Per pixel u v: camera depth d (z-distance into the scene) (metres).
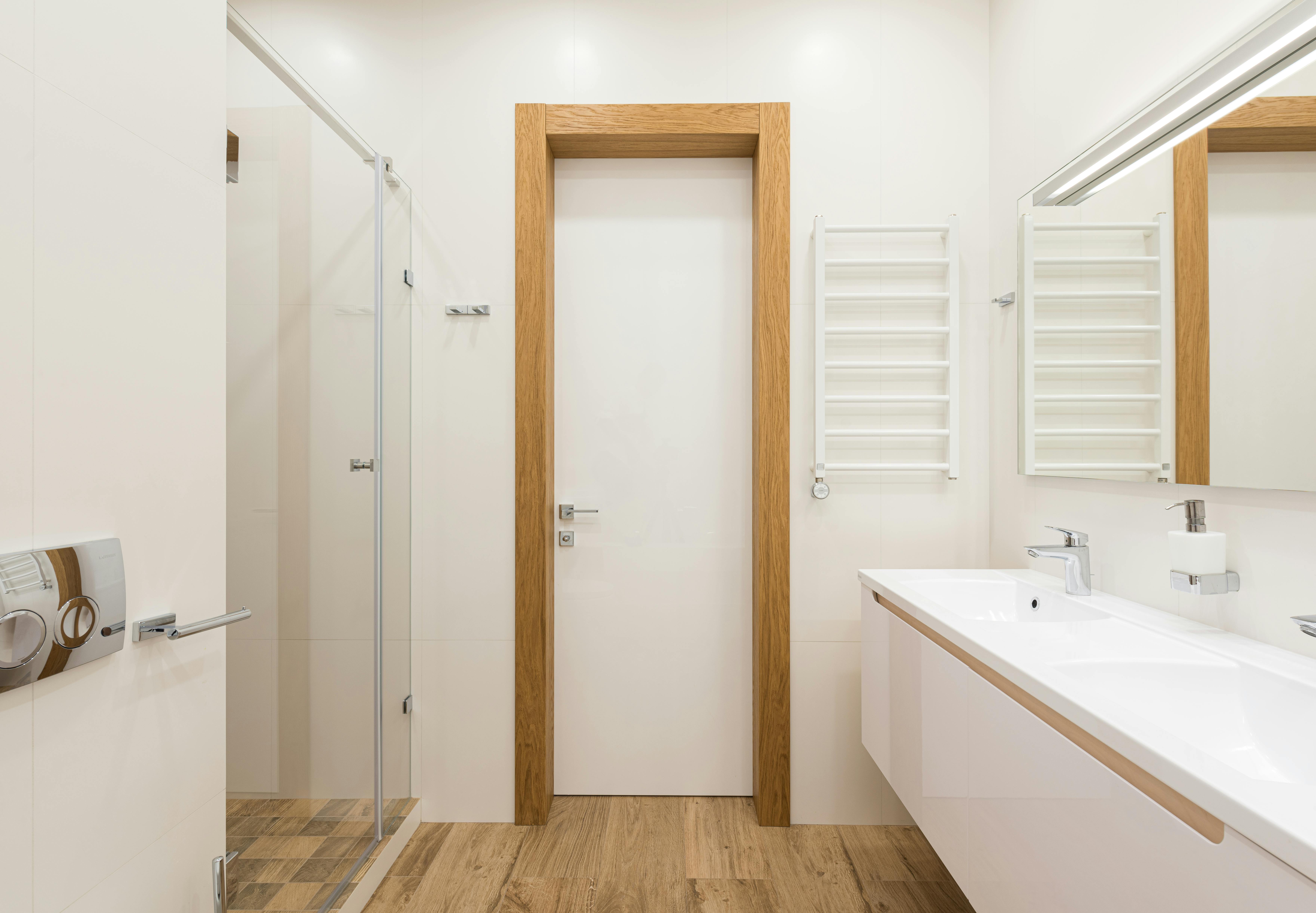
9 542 0.70
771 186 1.96
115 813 0.85
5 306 0.70
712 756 2.12
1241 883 0.61
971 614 1.65
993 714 1.11
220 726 1.06
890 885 1.70
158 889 0.93
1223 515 1.17
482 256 2.00
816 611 2.01
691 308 2.12
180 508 0.97
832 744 2.00
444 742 2.01
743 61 1.99
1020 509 1.85
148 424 0.91
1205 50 1.21
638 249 2.12
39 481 0.74
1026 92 1.80
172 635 0.90
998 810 1.09
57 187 0.76
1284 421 1.04
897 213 2.00
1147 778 0.75
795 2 1.99
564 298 2.12
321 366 1.56
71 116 0.78
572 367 2.12
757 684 2.01
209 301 1.03
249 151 1.32
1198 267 1.22
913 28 2.00
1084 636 1.21
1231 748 0.96
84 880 0.80
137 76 0.88
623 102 1.99
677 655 2.12
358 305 1.71
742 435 2.11
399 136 2.00
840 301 2.01
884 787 1.99
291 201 1.45
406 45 2.00
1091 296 1.52
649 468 2.12
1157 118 1.29
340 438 1.63
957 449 1.96
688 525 2.12
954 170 2.00
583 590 2.12
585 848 1.86
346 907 1.55
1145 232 1.36
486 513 2.01
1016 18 1.85
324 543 1.57
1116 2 1.45
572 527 2.12
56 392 0.76
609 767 2.12
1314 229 1.00
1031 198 1.77
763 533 1.97
